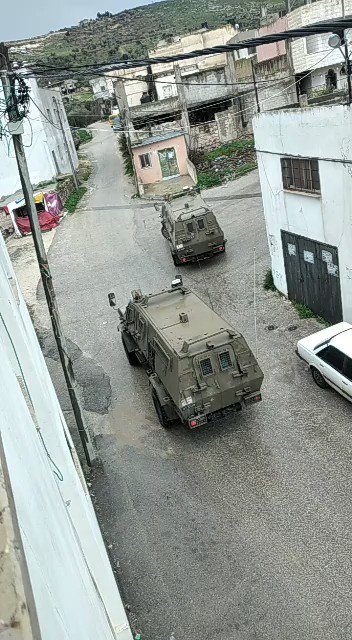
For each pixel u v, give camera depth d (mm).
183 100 33344
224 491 9289
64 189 31328
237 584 7582
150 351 11320
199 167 32031
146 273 19609
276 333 13742
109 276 20078
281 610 7090
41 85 33469
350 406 10617
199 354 9852
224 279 17609
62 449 5645
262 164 14609
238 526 8531
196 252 18297
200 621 7168
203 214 18141
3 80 8594
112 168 40156
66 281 20406
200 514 8922
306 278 13992
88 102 72250
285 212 14000
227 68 33500
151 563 8195
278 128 13016
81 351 15211
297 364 12305
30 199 9102
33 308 18594
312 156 11898
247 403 10203
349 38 19078
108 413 12211
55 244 24906
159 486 9719
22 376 4109
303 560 7715
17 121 8625
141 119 33719
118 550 8531
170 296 12727
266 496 8984
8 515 1298
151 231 24016
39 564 1565
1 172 29844
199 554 8188
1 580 1172
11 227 27375
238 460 9906
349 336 10734
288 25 34312
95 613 3055
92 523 6625
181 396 9797
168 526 8820
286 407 11008
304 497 8797
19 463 1812
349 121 10250
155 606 7496
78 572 2805
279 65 32219
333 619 6836
